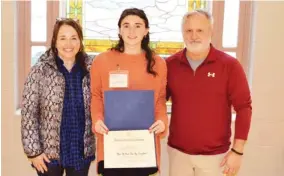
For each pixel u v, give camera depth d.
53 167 1.97
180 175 2.07
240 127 1.98
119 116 1.85
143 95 1.85
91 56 2.11
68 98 1.94
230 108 2.07
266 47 2.72
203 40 1.93
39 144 1.92
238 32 2.88
